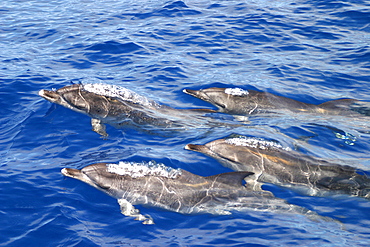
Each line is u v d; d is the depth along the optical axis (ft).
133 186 28.32
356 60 35.24
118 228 27.43
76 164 29.17
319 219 27.73
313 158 29.55
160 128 31.01
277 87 33.40
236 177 28.60
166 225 27.58
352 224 27.58
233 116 32.04
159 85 33.45
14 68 34.19
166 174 28.55
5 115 31.14
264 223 27.61
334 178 28.99
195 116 31.73
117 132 30.71
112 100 31.73
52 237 27.14
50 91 31.55
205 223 27.63
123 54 35.81
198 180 28.45
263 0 45.44
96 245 26.96
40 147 29.84
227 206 28.04
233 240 27.12
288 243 27.02
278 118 31.91
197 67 34.83
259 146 29.84
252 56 35.78
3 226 27.30
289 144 30.22
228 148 29.73
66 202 27.99
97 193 28.35
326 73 34.35
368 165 29.37
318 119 31.78
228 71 34.50
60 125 30.81
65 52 35.94
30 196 28.09
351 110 32.14
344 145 30.32
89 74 33.99
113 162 29.27
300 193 28.71
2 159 29.27
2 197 27.99
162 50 36.24
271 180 29.19
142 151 29.86
